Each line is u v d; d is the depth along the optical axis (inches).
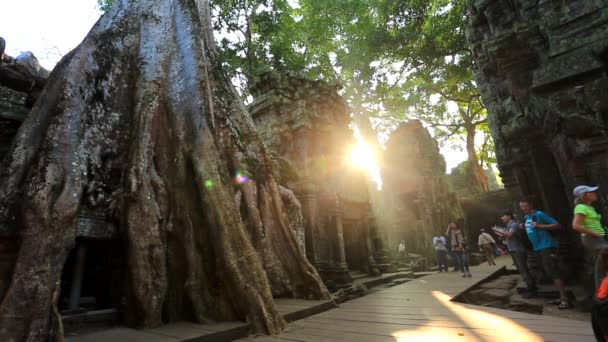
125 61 255.6
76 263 191.0
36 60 282.4
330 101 492.1
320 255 392.5
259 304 177.3
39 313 140.4
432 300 245.3
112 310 188.1
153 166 213.2
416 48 837.2
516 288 287.1
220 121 254.7
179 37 269.4
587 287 222.5
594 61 229.3
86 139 208.2
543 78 251.3
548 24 259.3
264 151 287.9
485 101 386.9
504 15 310.8
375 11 901.8
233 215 199.2
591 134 220.1
